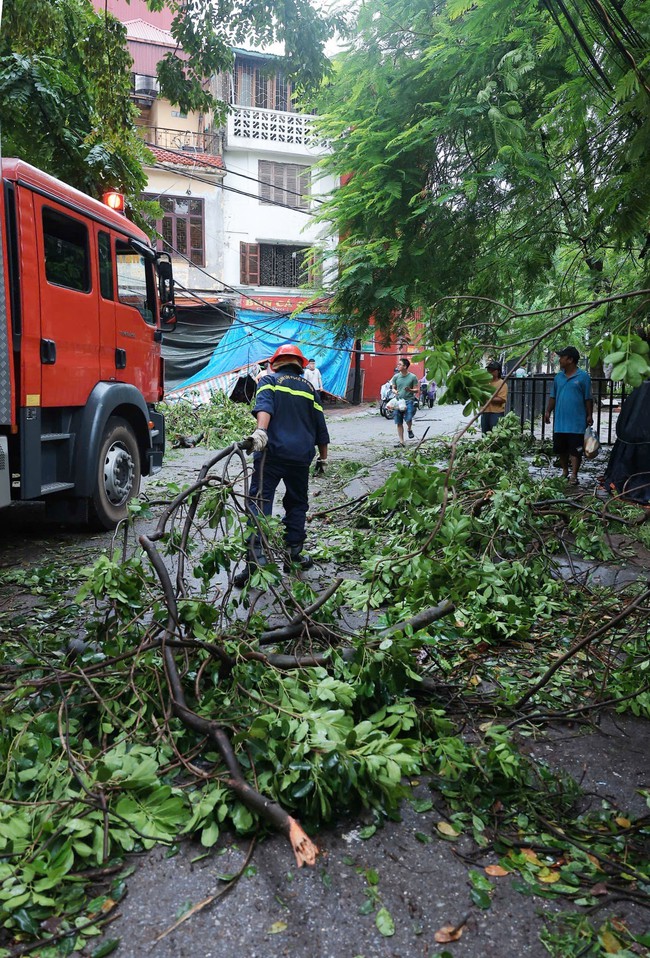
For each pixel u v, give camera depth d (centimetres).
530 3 514
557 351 988
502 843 244
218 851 240
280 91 2644
